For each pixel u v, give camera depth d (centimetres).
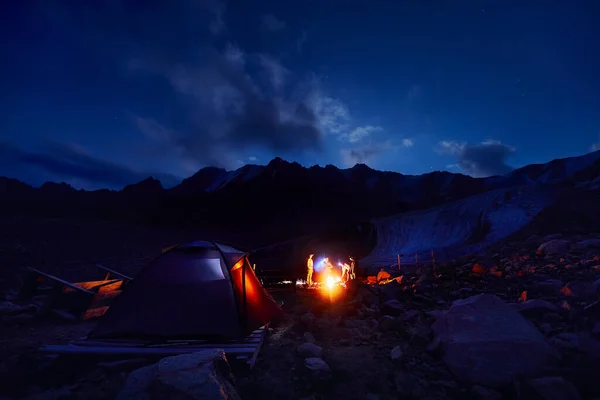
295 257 2544
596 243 1180
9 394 389
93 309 721
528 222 2162
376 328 584
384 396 382
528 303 570
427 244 2702
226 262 586
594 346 409
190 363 337
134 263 1947
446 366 431
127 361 446
